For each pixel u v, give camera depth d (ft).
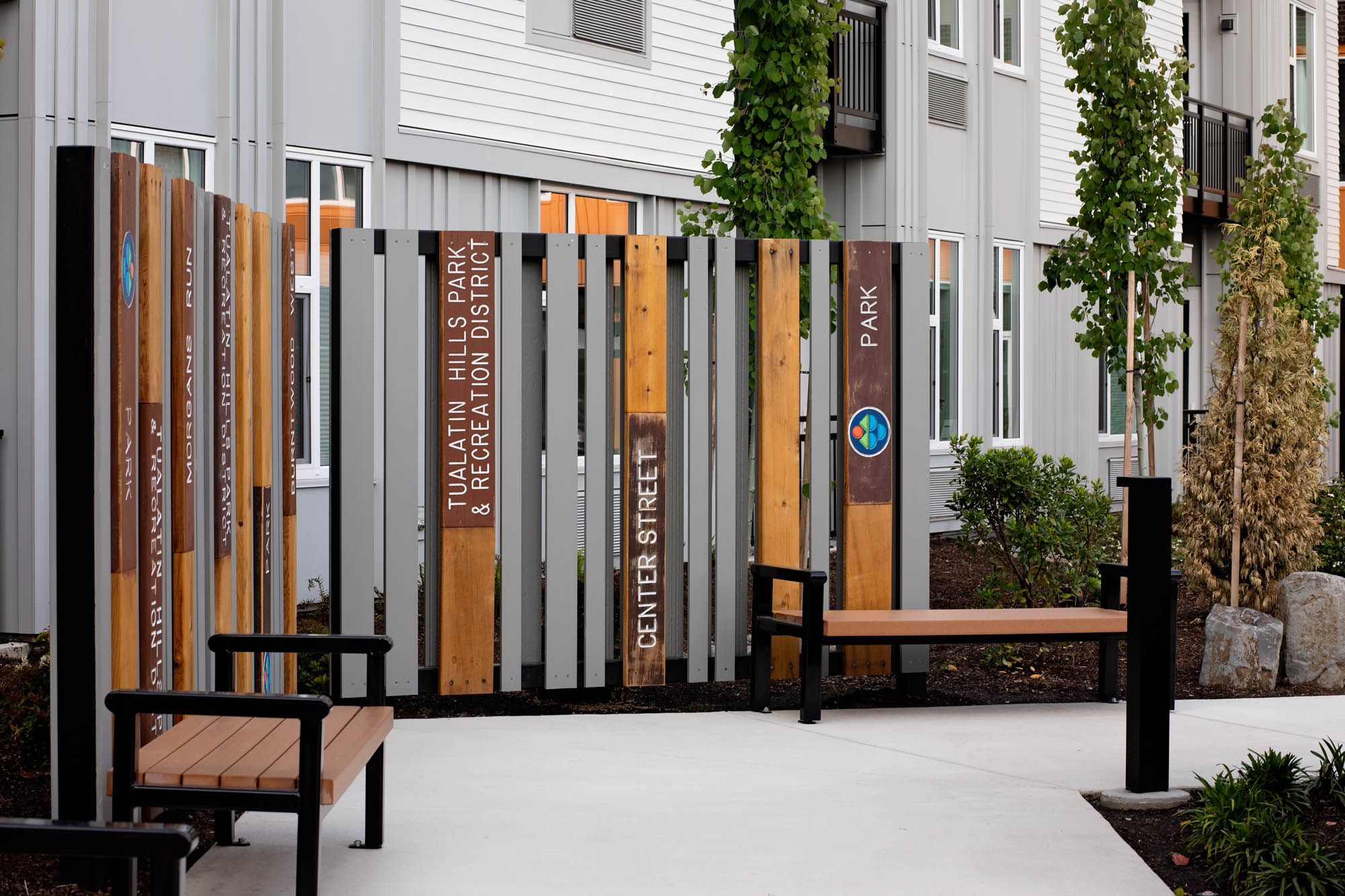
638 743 19.74
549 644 21.70
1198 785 17.66
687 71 42.75
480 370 21.20
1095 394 59.00
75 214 12.66
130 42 30.12
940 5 52.26
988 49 53.42
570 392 21.77
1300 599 25.76
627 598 22.15
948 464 51.75
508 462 21.34
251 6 32.32
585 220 40.34
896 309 23.57
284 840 15.01
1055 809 16.47
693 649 22.31
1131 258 33.42
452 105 36.17
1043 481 29.01
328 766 12.42
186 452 15.19
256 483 18.42
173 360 15.06
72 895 13.05
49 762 17.49
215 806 11.91
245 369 17.52
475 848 14.80
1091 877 14.08
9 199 28.30
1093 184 33.99
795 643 23.02
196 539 15.97
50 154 28.48
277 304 19.80
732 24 44.24
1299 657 25.61
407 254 21.09
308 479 33.35
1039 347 56.13
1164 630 17.04
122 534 13.25
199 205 15.97
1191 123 66.03
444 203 36.37
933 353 51.67
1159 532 16.99
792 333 22.74
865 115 48.70
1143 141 33.60
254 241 18.30
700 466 22.38
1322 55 76.23
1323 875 13.71
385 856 14.51
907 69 49.78
